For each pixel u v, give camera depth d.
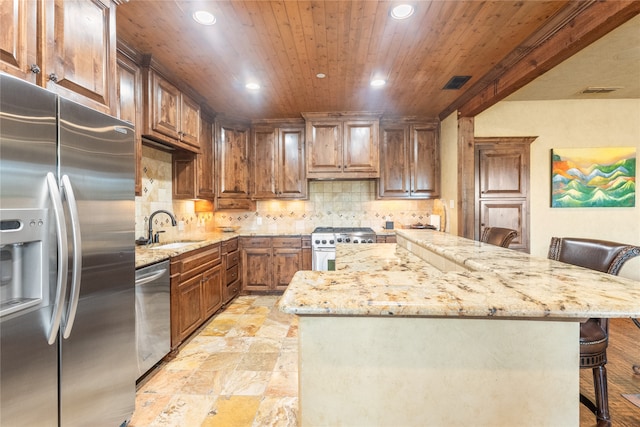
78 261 1.25
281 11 1.94
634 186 3.96
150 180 3.09
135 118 2.38
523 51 2.38
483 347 0.78
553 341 0.78
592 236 4.02
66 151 1.25
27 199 1.09
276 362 2.39
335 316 0.79
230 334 2.90
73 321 1.26
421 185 4.22
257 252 4.11
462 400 0.79
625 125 4.00
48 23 1.29
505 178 3.96
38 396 1.14
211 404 1.88
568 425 0.78
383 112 4.05
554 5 1.87
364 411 0.79
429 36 2.23
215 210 4.05
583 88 3.63
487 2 1.85
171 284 2.39
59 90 1.34
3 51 1.12
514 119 4.08
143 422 1.73
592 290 0.81
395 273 1.03
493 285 0.86
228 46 2.35
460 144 3.54
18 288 1.13
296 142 4.31
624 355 2.47
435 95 3.41
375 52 2.45
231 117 4.16
